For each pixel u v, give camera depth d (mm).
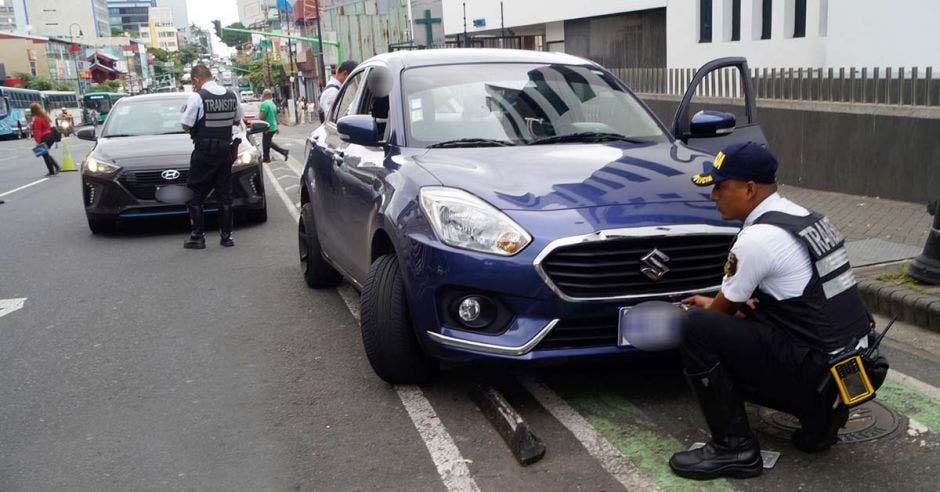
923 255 5602
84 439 4211
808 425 3504
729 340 3324
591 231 3818
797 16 14969
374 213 4684
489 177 4273
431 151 4793
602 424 4008
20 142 44531
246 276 7672
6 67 101812
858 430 3818
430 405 4340
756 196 3318
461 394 4461
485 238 3904
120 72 132125
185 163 9812
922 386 4316
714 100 12289
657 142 5062
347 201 5434
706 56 17172
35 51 103625
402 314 4340
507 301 3873
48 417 4527
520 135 4988
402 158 4770
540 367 4273
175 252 8984
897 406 4074
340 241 5750
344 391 4648
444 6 32656
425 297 4051
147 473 3803
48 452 4074
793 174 10367
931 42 10898
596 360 3959
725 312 3359
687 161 4602
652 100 14234
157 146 10141
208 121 8734
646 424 3990
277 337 5750
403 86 5336
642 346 3805
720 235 3912
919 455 3561
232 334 5887
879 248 6707
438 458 3758
